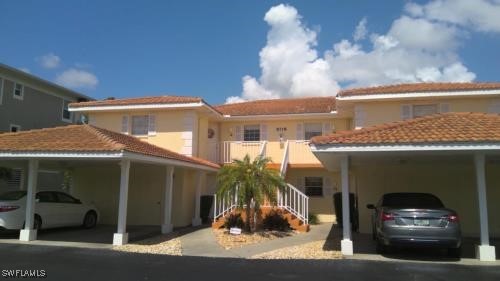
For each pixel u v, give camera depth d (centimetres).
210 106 1973
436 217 1003
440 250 1174
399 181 1557
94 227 1742
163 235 1485
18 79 2423
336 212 1784
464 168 1530
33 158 1256
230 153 2111
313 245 1254
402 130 1153
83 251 1138
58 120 2747
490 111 1636
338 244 1270
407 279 823
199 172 1862
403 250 1172
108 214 1902
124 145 1223
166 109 1941
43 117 2616
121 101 2008
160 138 1945
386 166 1571
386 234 1025
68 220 1595
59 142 1283
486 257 1037
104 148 1195
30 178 1325
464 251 1184
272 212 1572
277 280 807
